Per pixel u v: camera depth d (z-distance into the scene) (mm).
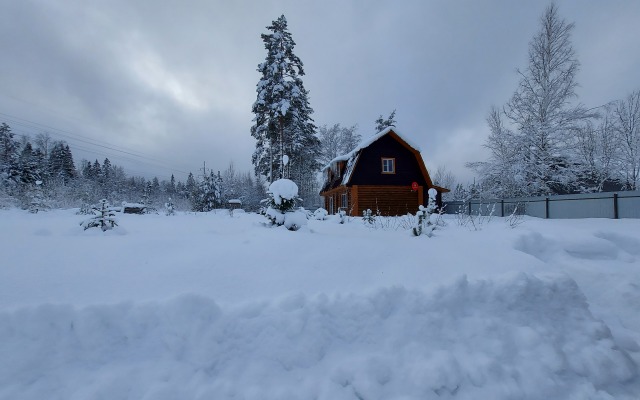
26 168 39062
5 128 49406
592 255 5438
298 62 26000
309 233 5457
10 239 4414
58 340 2318
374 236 5980
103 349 2348
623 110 19844
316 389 2354
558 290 3605
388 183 21422
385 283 3453
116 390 2111
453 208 24125
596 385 2875
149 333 2484
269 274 3482
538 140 19547
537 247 5496
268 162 30156
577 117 19141
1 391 2008
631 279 4516
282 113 24250
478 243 5105
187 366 2348
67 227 7551
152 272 3324
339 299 3031
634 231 7441
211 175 41281
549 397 2650
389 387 2471
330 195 29031
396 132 21172
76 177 49312
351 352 2695
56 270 3201
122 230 5949
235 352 2514
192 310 2625
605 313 4023
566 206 14812
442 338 2951
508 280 3527
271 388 2320
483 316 3215
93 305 2516
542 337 3100
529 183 19641
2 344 2213
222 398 2205
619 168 19391
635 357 3287
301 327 2697
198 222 11227
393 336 2854
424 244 4918
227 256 3859
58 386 2107
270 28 25734
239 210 31578
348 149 42000
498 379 2666
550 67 19547
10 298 2607
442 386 2523
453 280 3410
